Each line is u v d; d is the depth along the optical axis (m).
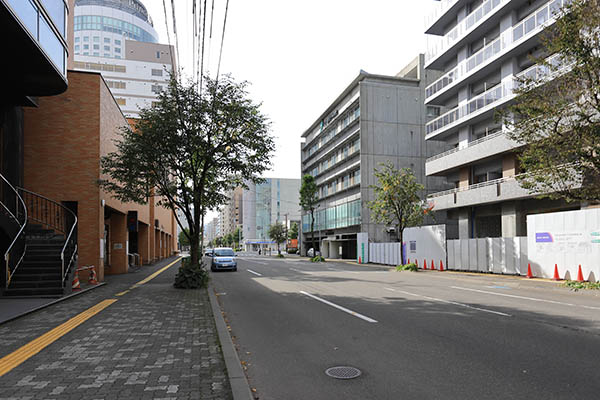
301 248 71.12
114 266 22.97
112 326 7.89
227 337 6.79
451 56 31.64
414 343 6.62
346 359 5.84
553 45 14.45
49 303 10.52
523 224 24.48
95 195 17.80
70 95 18.02
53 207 17.48
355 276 21.36
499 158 26.12
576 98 13.72
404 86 47.12
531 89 15.00
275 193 124.56
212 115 14.23
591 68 13.11
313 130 68.19
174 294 12.98
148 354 5.89
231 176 15.73
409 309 10.01
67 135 17.84
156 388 4.50
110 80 83.50
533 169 15.17
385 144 45.72
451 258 25.09
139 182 14.41
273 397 4.48
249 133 14.77
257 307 10.81
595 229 15.75
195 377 4.88
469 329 7.59
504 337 6.92
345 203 51.09
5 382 4.70
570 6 13.85
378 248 36.59
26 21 10.77
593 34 13.36
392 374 5.13
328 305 10.85
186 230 15.41
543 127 14.41
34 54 12.00
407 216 26.66
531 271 18.78
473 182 28.84
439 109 47.78
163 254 47.12
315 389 4.68
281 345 6.74
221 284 17.45
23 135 17.25
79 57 82.44
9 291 11.70
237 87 14.67
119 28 123.31
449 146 47.28
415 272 24.33
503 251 20.92
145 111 14.58
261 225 123.56
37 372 5.07
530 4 23.83
